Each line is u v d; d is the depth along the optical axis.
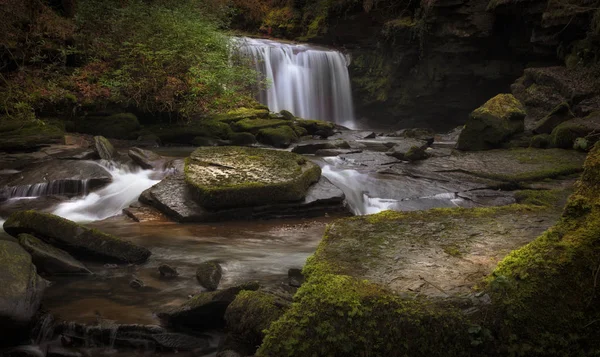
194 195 7.68
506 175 9.29
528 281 3.05
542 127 11.64
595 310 2.95
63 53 13.56
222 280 5.08
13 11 13.22
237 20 26.05
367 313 3.02
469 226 4.44
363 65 20.73
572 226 3.29
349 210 8.18
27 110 12.34
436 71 18.42
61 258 5.25
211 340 4.05
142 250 5.71
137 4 15.41
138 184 8.98
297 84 19.78
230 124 13.94
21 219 5.74
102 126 12.86
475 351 2.90
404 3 19.41
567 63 13.97
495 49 17.09
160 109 13.70
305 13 24.22
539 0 14.45
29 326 4.09
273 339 3.07
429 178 9.64
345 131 16.12
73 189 8.65
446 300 3.09
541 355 2.87
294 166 8.52
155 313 4.31
